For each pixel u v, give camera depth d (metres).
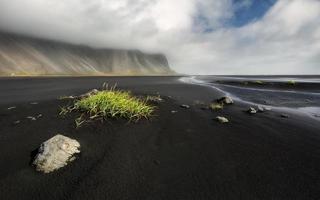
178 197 4.63
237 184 5.14
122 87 30.20
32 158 5.79
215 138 8.02
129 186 4.94
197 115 11.49
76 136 7.27
